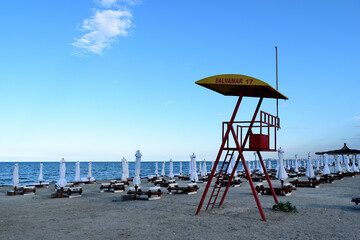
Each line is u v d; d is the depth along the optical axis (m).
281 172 15.43
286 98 10.26
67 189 15.51
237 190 17.56
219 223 7.89
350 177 29.66
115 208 10.85
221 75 8.77
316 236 6.51
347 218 8.56
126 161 21.67
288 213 9.37
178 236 6.54
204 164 28.08
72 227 7.60
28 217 9.19
